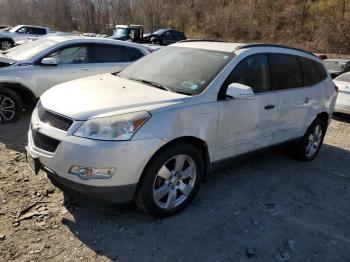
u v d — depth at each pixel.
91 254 3.14
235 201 4.22
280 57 4.89
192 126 3.68
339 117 9.49
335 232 3.81
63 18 49.12
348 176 5.34
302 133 5.42
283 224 3.85
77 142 3.22
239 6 48.75
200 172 3.91
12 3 54.12
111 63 7.62
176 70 4.34
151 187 3.48
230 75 4.13
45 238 3.29
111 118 3.27
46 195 3.97
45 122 3.52
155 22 48.44
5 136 5.82
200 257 3.22
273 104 4.61
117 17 48.47
